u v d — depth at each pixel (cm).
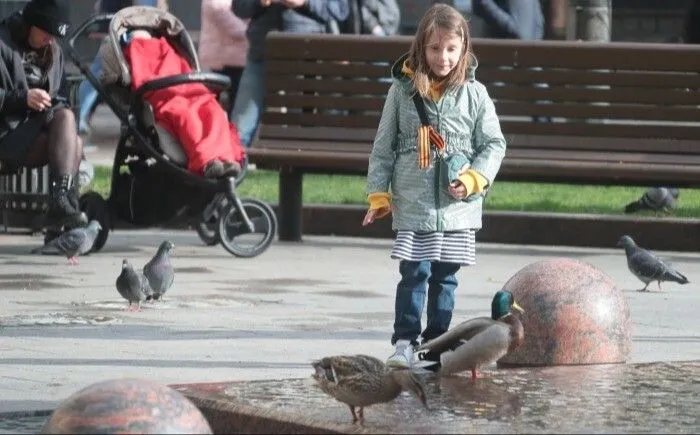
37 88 1568
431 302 978
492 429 734
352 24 2102
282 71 1780
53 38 1581
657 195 1892
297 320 1193
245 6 2081
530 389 856
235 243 1644
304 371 976
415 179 966
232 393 823
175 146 1591
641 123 1706
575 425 749
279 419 752
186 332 1129
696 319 1230
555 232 1758
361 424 738
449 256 967
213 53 2352
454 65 966
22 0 3434
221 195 1614
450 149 966
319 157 1723
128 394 635
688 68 1695
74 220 1547
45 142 1563
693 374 915
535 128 1720
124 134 1609
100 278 1426
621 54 1703
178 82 1584
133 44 1611
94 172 2253
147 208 1628
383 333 1134
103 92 1598
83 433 621
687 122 1731
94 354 1031
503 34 2328
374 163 977
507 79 1727
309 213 1836
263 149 1752
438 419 760
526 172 1680
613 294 995
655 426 750
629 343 995
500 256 1650
